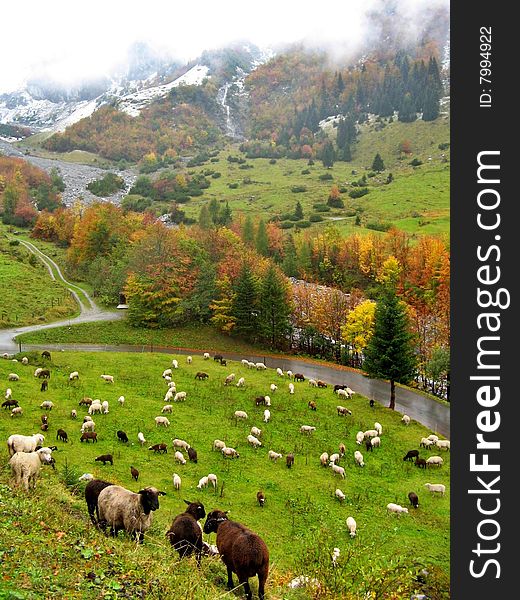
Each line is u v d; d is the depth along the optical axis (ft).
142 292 284.61
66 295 338.95
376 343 193.98
